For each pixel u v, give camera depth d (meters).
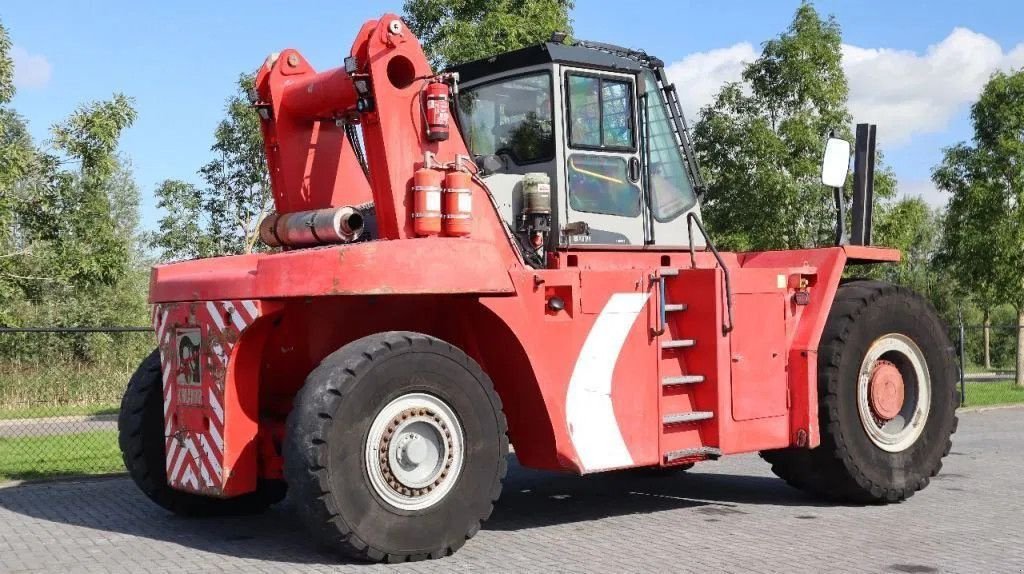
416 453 5.47
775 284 7.11
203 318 5.82
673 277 6.84
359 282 5.35
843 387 7.26
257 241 18.55
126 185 33.88
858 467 7.25
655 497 7.85
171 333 6.10
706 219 20.17
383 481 5.41
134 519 6.96
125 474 9.02
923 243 52.19
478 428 5.73
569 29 17.39
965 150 26.41
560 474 9.09
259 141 18.08
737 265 7.75
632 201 7.04
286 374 6.29
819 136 19.48
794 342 7.18
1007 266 25.59
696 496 7.89
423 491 5.53
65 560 5.66
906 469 7.47
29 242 14.05
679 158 7.42
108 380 14.93
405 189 5.96
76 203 14.12
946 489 8.07
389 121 5.96
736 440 6.79
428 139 6.07
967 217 26.25
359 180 7.05
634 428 6.40
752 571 5.30
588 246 6.72
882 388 7.41
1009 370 37.84
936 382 7.75
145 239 28.58
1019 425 13.59
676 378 6.63
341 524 5.25
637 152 7.11
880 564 5.46
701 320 6.74
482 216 6.13
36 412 13.63
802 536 6.26
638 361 6.46
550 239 6.66
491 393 5.79
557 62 6.73
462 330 6.21
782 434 7.08
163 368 6.20
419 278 5.50
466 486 5.68
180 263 6.44
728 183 19.69
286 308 5.65
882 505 7.44
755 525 6.65
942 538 6.17
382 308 6.18
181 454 6.01
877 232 20.77
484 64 7.07
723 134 19.78
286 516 7.07
